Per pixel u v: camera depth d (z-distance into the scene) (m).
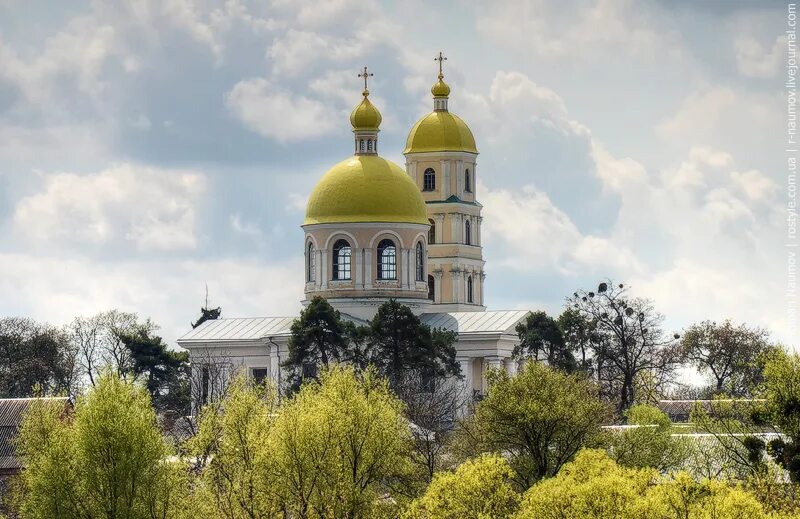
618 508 129.75
